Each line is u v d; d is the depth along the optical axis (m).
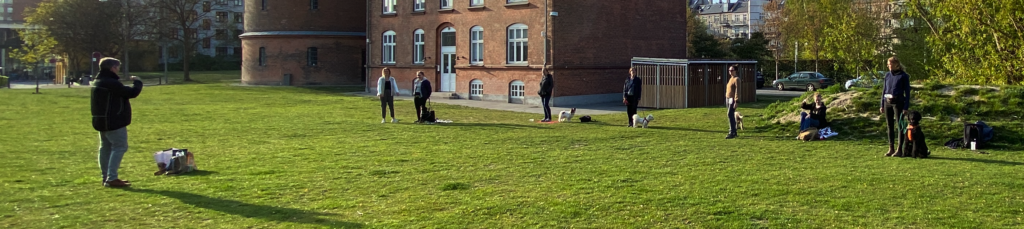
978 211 7.88
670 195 8.81
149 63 76.00
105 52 57.66
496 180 10.08
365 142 15.22
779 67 48.50
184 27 55.41
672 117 21.20
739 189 9.21
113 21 57.16
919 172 10.61
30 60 56.69
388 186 9.62
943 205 8.20
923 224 7.31
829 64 46.03
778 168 11.13
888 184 9.55
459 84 33.34
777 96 34.81
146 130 18.00
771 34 65.44
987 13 19.67
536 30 29.48
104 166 9.61
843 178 10.05
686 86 26.42
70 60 58.50
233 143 15.14
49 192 9.13
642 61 27.70
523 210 8.03
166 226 7.38
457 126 19.05
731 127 15.80
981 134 13.62
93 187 9.49
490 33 31.70
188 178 10.30
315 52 44.81
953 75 21.30
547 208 8.13
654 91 27.47
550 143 14.91
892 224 7.32
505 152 13.36
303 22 44.78
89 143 15.03
